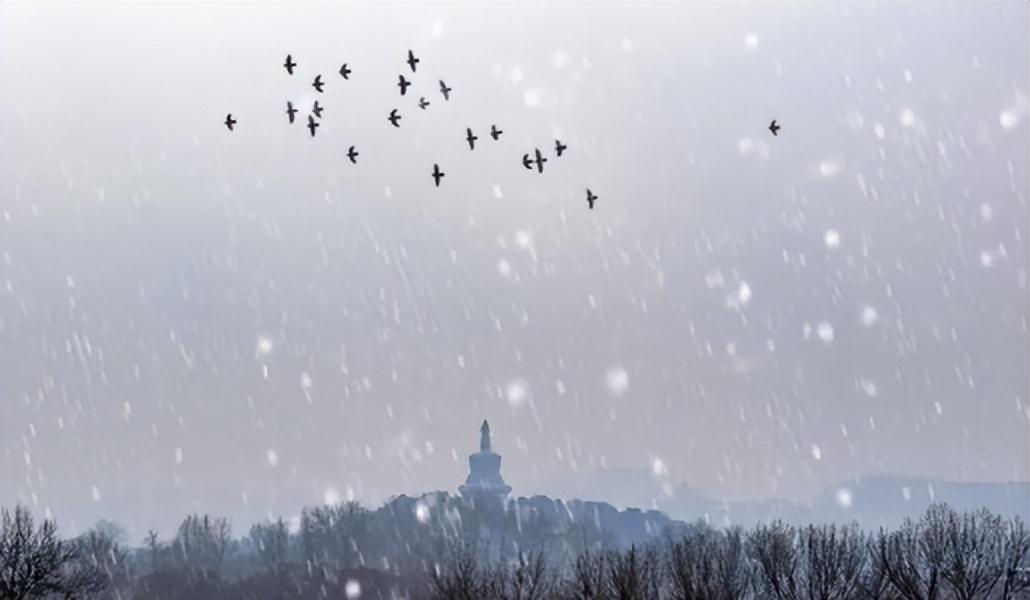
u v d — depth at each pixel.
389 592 158.75
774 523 90.25
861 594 80.81
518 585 81.88
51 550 94.56
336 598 160.88
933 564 79.56
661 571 87.00
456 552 141.25
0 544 91.56
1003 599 78.62
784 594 81.75
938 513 84.00
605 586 78.19
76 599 100.31
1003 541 83.50
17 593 89.88
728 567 82.69
